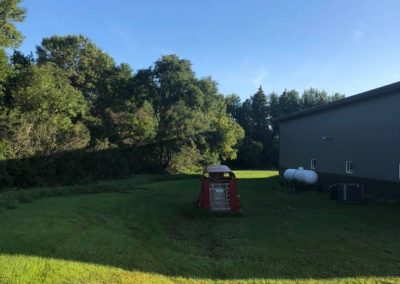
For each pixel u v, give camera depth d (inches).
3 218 384.8
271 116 3319.4
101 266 265.0
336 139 948.0
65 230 352.8
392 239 413.4
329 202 753.0
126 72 1738.4
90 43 1704.0
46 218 398.3
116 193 837.8
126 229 418.0
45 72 1088.2
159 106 1790.1
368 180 814.5
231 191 613.6
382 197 767.1
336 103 922.7
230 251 356.2
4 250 269.1
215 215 575.8
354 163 867.4
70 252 285.4
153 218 531.5
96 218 461.7
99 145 1290.6
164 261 299.9
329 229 469.1
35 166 954.1
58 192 735.1
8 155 879.1
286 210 642.8
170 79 1771.7
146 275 259.8
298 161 1176.2
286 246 378.3
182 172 1813.5
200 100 1814.7
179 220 542.6
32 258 259.8
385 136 759.7
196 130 1809.8
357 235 433.4
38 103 985.5
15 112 914.1
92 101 1599.4
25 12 1125.1
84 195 749.3
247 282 264.7
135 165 1616.6
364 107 831.1
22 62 1136.8
